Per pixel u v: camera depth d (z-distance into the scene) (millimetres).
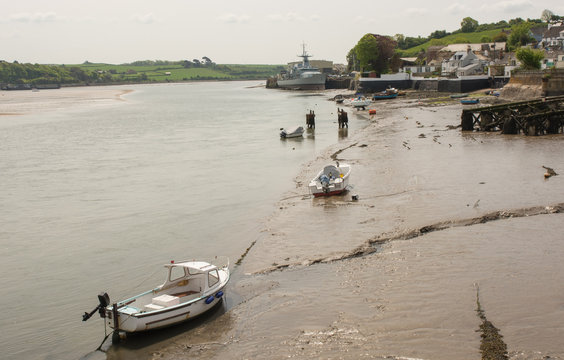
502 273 19641
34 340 18078
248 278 21797
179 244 26875
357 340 15867
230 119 96500
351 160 45812
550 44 148625
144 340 17641
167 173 45625
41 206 35750
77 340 18000
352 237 25453
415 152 46781
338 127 74688
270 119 93688
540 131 52625
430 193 32062
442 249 22625
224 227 29328
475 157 42500
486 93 111500
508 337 15109
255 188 38594
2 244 28047
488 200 29375
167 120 98375
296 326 17266
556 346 14406
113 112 123125
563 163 37906
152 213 33000
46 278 23328
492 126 56562
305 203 33062
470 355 14398
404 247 23359
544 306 16812
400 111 90812
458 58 150000
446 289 18703
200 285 19906
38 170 48906
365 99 107688
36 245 27734
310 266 22359
